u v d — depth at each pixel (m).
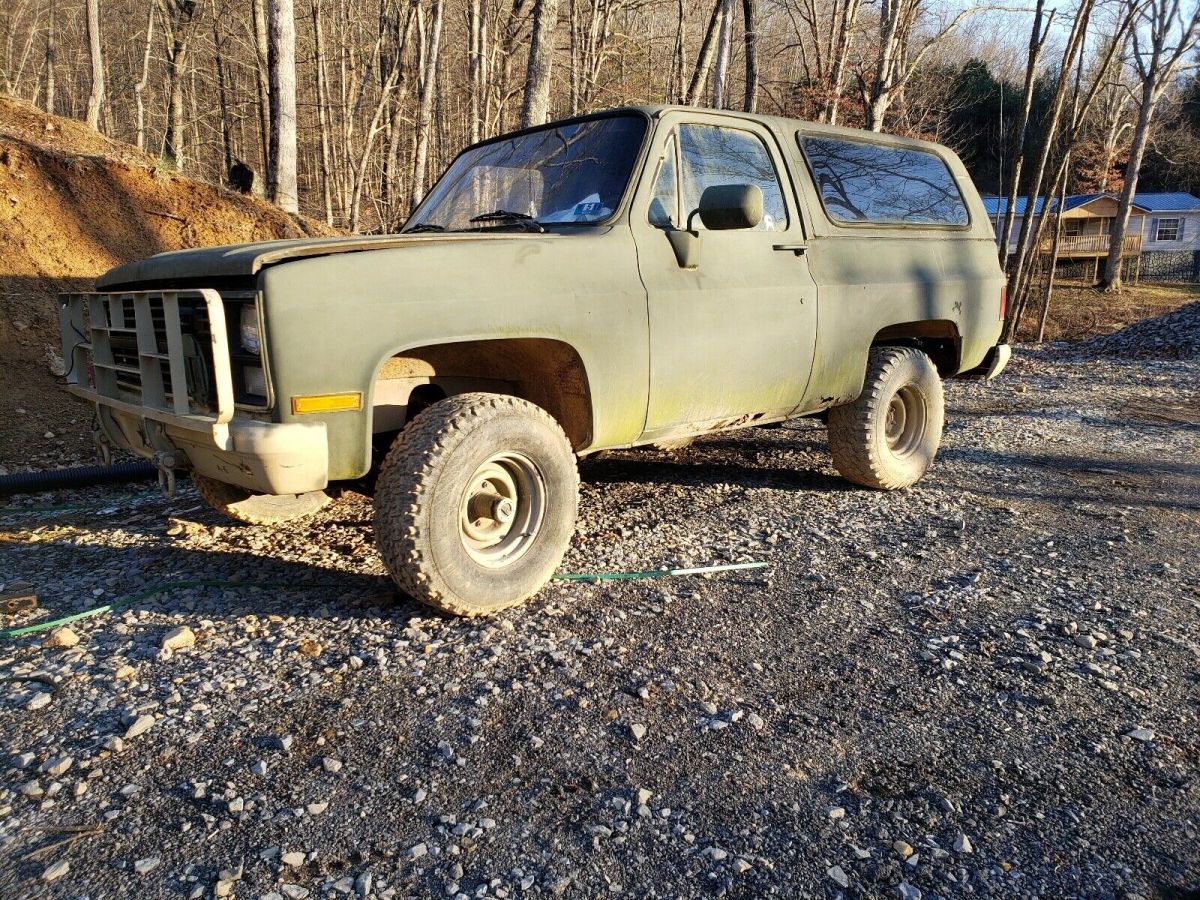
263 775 2.47
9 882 2.05
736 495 5.51
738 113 4.61
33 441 6.96
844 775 2.50
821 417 5.77
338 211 31.45
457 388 4.08
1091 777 2.50
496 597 3.50
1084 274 41.66
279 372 3.04
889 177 5.49
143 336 3.43
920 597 3.81
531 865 2.12
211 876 2.07
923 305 5.42
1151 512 5.21
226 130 32.41
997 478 6.04
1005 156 44.09
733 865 2.13
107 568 4.23
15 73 36.69
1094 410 9.00
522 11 23.34
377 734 2.68
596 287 3.74
